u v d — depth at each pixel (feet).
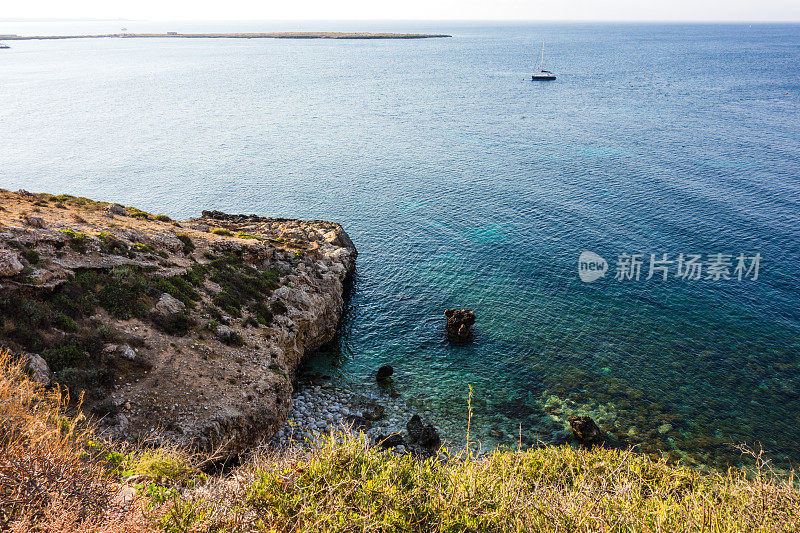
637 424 112.57
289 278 147.84
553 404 119.75
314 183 306.35
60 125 457.27
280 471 36.96
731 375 128.06
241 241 154.71
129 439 75.56
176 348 98.78
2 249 92.63
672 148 347.36
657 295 165.78
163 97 630.33
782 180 268.82
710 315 153.79
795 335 143.23
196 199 281.95
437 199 271.49
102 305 99.09
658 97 570.87
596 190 269.85
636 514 37.60
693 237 207.62
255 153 375.66
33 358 78.33
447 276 186.50
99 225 129.80
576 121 458.91
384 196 280.51
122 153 369.50
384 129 451.94
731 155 321.32
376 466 39.09
